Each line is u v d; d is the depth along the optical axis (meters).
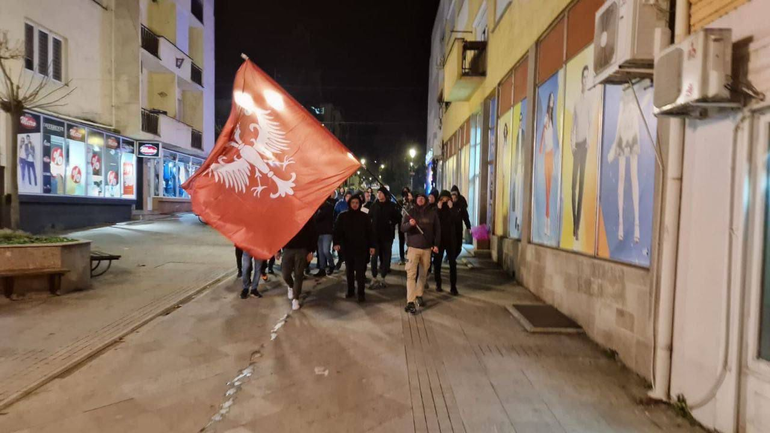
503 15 11.48
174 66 23.77
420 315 6.96
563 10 7.37
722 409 3.57
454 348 5.55
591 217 6.25
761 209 3.37
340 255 11.06
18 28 14.30
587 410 4.04
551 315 6.75
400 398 4.25
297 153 5.13
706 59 3.38
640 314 4.78
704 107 3.66
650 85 4.84
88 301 7.66
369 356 5.28
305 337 5.94
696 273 3.91
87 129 17.73
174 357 5.25
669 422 3.84
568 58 7.23
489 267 11.02
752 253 3.42
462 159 18.05
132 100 19.86
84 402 4.15
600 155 6.01
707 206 3.80
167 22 23.95
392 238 9.49
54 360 5.07
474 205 15.41
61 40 16.56
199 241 15.77
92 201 18.12
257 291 8.16
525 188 9.09
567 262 6.77
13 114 9.30
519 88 10.18
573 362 5.13
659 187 4.44
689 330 3.97
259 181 5.16
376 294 8.39
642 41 4.24
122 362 5.10
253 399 4.23
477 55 14.70
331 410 4.02
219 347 5.58
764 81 3.30
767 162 3.35
